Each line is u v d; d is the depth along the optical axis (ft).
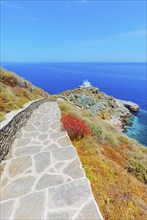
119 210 14.30
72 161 16.76
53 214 10.25
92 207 10.69
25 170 15.29
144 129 119.65
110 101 176.24
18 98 41.01
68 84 581.12
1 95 33.12
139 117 155.02
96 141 29.91
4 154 17.87
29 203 11.20
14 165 16.24
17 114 25.67
